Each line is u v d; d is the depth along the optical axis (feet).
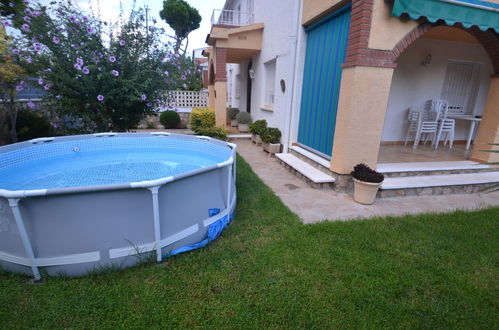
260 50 31.96
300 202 15.03
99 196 8.00
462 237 11.34
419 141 26.27
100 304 7.32
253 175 19.44
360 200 14.99
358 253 9.96
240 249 10.02
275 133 25.12
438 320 7.14
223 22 45.65
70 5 18.45
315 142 20.45
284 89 24.27
